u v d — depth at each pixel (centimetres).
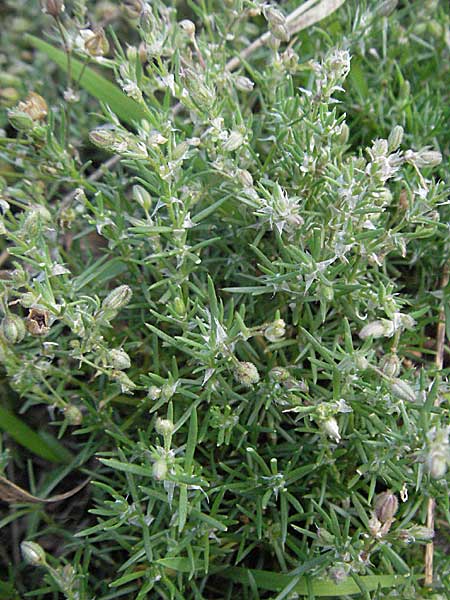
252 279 12
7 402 13
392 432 10
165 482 9
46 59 16
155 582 11
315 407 10
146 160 10
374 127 15
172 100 16
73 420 12
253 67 16
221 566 11
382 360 10
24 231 10
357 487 11
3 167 15
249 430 11
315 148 11
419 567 12
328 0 14
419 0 15
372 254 11
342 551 10
